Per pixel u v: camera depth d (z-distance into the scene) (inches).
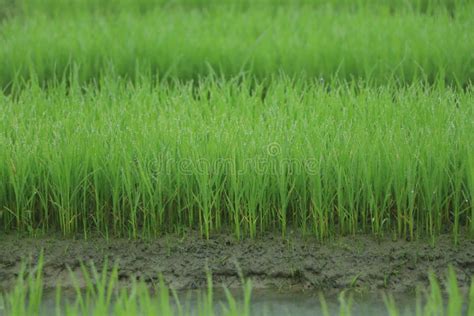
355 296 293.7
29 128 346.6
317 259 309.7
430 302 253.1
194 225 333.1
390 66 454.3
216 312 281.9
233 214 331.3
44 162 328.8
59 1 639.8
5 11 621.0
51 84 454.6
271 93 405.7
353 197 323.9
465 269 305.1
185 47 475.2
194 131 340.8
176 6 651.5
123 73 473.7
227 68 471.2
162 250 317.4
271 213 334.3
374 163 321.7
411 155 318.0
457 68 447.5
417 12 556.7
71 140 329.7
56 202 326.6
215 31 515.8
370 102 366.6
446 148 323.0
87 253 316.8
